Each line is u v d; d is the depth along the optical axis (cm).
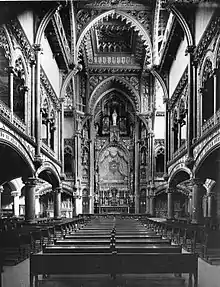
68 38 3562
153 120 4891
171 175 3422
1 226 1828
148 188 4884
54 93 3391
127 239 1234
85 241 1080
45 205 4831
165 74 3712
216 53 2094
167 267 830
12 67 2095
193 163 2489
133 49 4750
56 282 923
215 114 2030
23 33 2236
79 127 4909
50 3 2502
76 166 4734
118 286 881
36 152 2508
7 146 1959
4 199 4391
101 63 4947
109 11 3544
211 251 1397
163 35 3675
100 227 2278
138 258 825
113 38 4684
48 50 3164
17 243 1404
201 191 2434
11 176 2600
